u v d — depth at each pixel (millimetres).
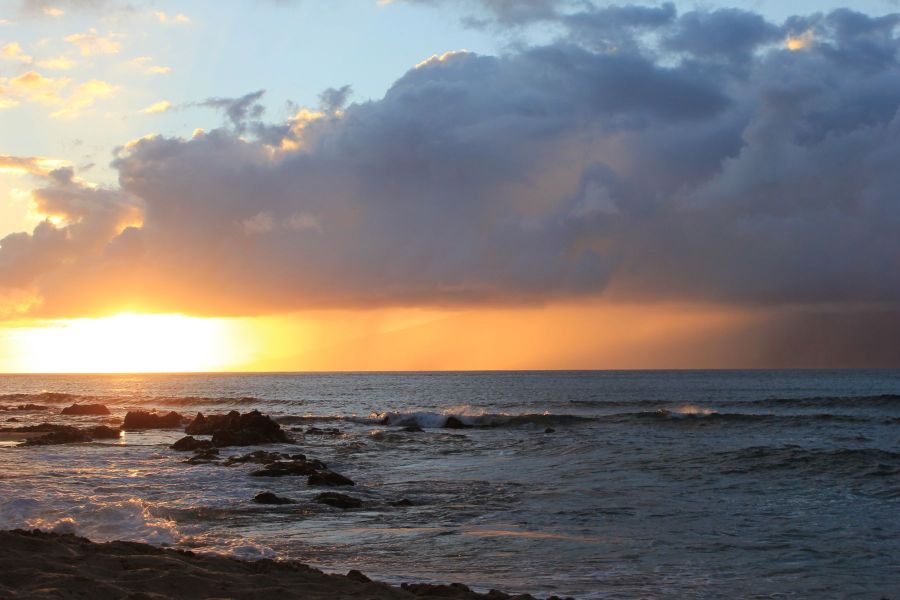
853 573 13695
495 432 48938
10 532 12844
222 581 10367
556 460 31547
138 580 10102
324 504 20047
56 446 36625
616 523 18078
